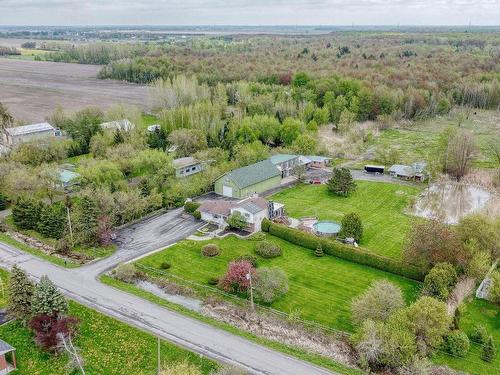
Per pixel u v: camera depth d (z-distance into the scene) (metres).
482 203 88.88
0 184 86.31
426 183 99.31
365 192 93.69
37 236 75.25
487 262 59.06
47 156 104.38
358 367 46.59
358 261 66.19
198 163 102.12
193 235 74.69
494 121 152.88
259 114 136.62
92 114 129.88
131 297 58.03
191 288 60.41
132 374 45.66
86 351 48.88
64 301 51.97
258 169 95.25
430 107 158.88
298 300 57.72
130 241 73.06
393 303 50.91
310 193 93.44
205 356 47.38
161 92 149.62
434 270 56.53
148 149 102.50
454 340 47.97
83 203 72.00
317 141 120.50
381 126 146.50
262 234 74.75
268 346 49.19
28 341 50.81
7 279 61.56
